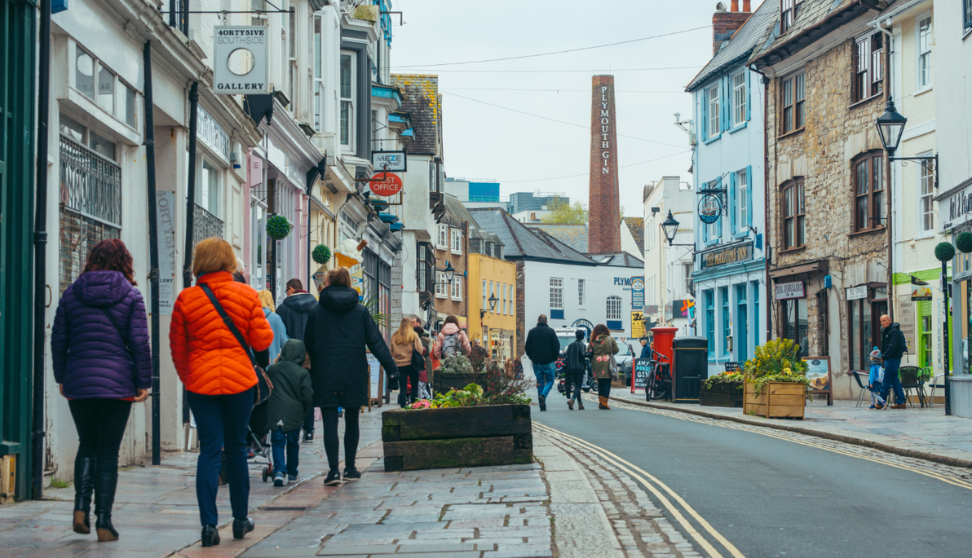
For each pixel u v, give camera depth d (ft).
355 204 87.04
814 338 93.50
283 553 19.51
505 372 35.01
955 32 64.08
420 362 59.21
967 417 56.80
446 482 29.35
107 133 32.19
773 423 53.11
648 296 194.80
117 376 20.34
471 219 244.01
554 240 281.74
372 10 86.48
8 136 24.89
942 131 66.74
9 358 24.62
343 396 29.40
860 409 66.54
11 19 25.07
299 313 38.40
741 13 125.29
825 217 92.27
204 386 20.54
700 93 121.90
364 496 26.89
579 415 62.75
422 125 147.23
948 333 67.26
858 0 82.99
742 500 26.96
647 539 21.44
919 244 76.33
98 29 30.04
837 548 20.84
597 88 293.64
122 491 27.43
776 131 101.96
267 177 59.26
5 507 23.86
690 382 76.59
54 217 27.20
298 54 64.34
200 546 20.15
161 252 38.17
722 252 114.73
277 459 29.19
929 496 28.27
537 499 25.85
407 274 145.48
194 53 38.37
